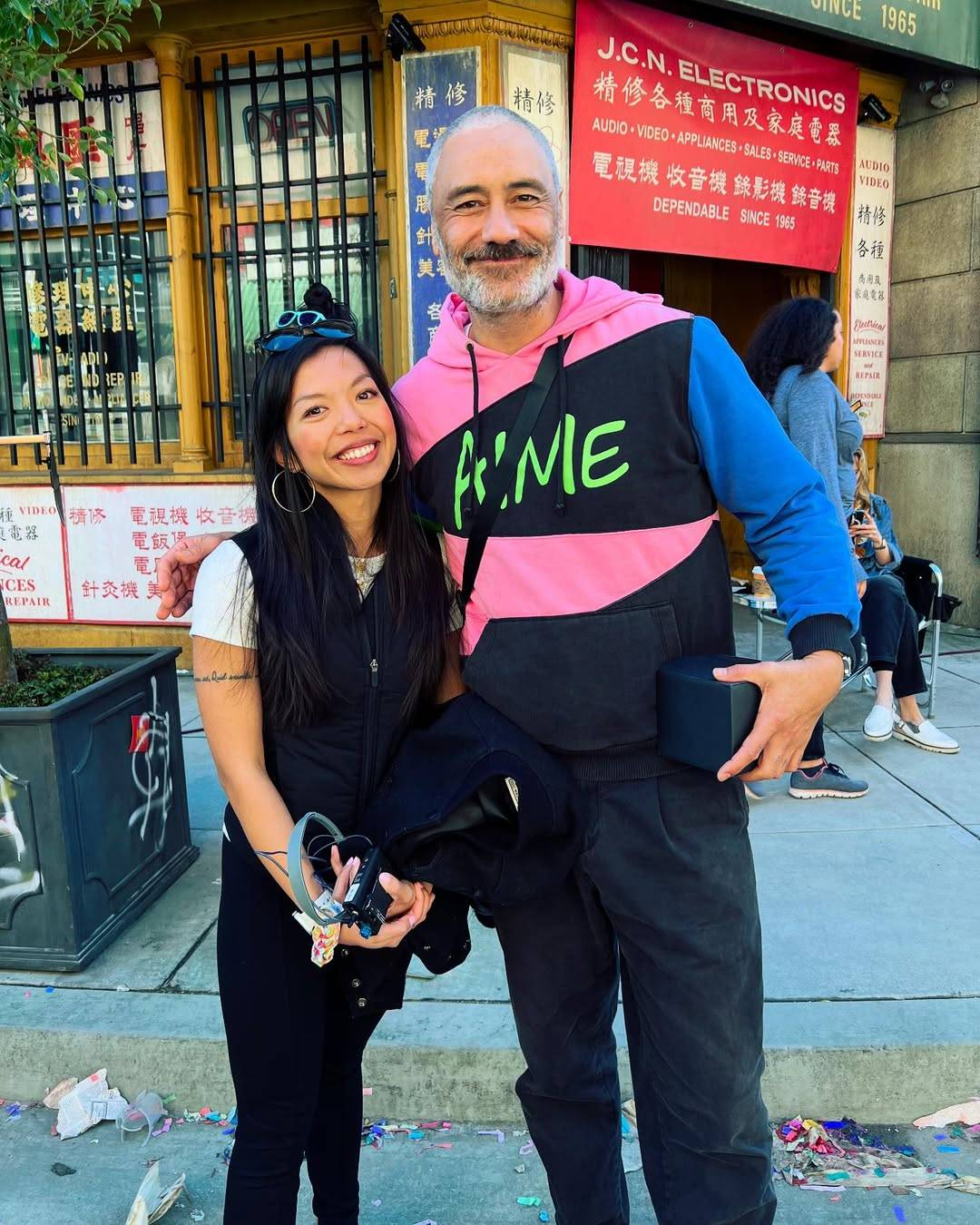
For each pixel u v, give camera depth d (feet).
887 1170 6.33
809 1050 6.75
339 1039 5.06
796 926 8.36
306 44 15.60
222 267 16.55
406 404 4.74
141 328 17.10
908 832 10.34
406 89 14.78
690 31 16.35
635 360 4.24
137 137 16.14
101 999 7.56
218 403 16.76
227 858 4.76
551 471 4.31
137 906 8.84
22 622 17.34
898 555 13.21
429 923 4.69
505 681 4.42
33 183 16.90
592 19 15.34
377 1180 6.39
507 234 4.10
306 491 4.51
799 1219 5.95
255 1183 4.56
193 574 5.23
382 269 16.16
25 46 7.68
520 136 4.21
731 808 4.54
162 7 15.06
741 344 23.89
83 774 8.11
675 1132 4.56
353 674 4.44
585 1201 5.08
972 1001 7.23
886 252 20.40
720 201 17.48
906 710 13.17
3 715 7.67
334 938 3.92
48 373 17.46
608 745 4.42
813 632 4.19
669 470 4.27
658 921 4.41
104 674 9.02
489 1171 6.44
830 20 16.65
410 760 4.49
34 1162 6.62
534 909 4.76
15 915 7.99
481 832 4.19
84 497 16.74
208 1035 7.07
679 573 4.37
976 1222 5.90
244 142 16.20
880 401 21.02
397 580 4.52
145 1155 6.66
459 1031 7.01
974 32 18.26
